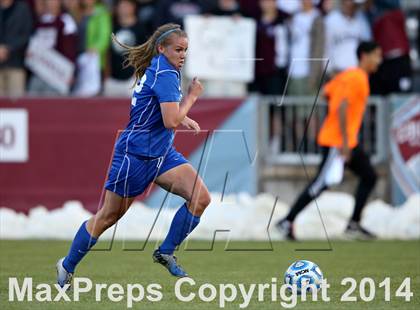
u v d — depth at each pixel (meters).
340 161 41.59
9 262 33.78
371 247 39.84
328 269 31.89
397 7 55.19
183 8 53.34
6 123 46.94
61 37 53.22
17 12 52.84
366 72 42.59
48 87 53.47
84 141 47.03
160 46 25.69
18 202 46.88
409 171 48.84
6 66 52.97
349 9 52.84
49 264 33.16
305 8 53.09
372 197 49.41
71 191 47.00
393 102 49.03
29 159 46.97
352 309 23.23
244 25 50.19
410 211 45.25
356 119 42.09
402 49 54.00
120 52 53.50
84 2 54.12
